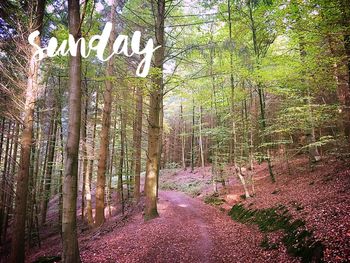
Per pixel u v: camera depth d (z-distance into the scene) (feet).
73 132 20.68
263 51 60.23
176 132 157.28
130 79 35.37
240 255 26.99
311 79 33.94
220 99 65.57
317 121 45.39
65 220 19.75
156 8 46.55
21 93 31.35
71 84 21.24
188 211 52.54
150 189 43.09
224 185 67.21
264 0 41.70
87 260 27.68
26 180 29.45
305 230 24.27
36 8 30.35
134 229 38.47
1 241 54.65
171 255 27.66
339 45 28.30
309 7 28.17
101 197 49.19
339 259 17.94
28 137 29.78
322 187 36.52
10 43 31.35
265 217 36.35
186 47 45.06
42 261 30.14
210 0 51.01
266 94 77.87
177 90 51.60
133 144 67.21
